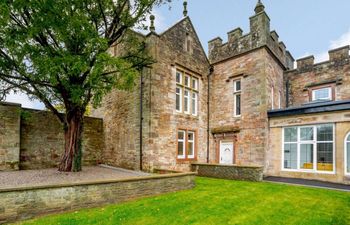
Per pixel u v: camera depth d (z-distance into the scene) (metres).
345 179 9.64
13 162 10.40
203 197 7.11
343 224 4.79
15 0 5.61
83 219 5.03
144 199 6.85
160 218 5.16
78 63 6.27
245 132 12.97
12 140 10.47
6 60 7.07
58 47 7.37
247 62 13.30
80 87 7.42
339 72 13.45
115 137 13.19
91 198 5.98
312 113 10.84
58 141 12.34
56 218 5.07
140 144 11.12
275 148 12.16
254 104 12.69
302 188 8.61
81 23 6.58
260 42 12.67
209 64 15.45
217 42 15.31
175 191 8.05
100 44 6.83
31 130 11.43
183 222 4.92
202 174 12.23
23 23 6.90
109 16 9.01
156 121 11.17
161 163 11.21
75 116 9.06
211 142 14.77
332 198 7.01
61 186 5.51
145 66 10.39
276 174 11.99
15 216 4.84
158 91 11.43
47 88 8.57
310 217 5.25
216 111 14.85
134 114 11.77
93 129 14.09
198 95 14.23
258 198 7.01
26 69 7.11
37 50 6.61
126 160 11.99
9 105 10.50
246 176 10.52
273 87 13.77
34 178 7.85
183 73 13.16
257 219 5.13
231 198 7.00
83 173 8.98
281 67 15.66
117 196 6.49
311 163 10.98
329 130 10.46
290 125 11.62
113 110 13.59
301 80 15.11
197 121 13.92
